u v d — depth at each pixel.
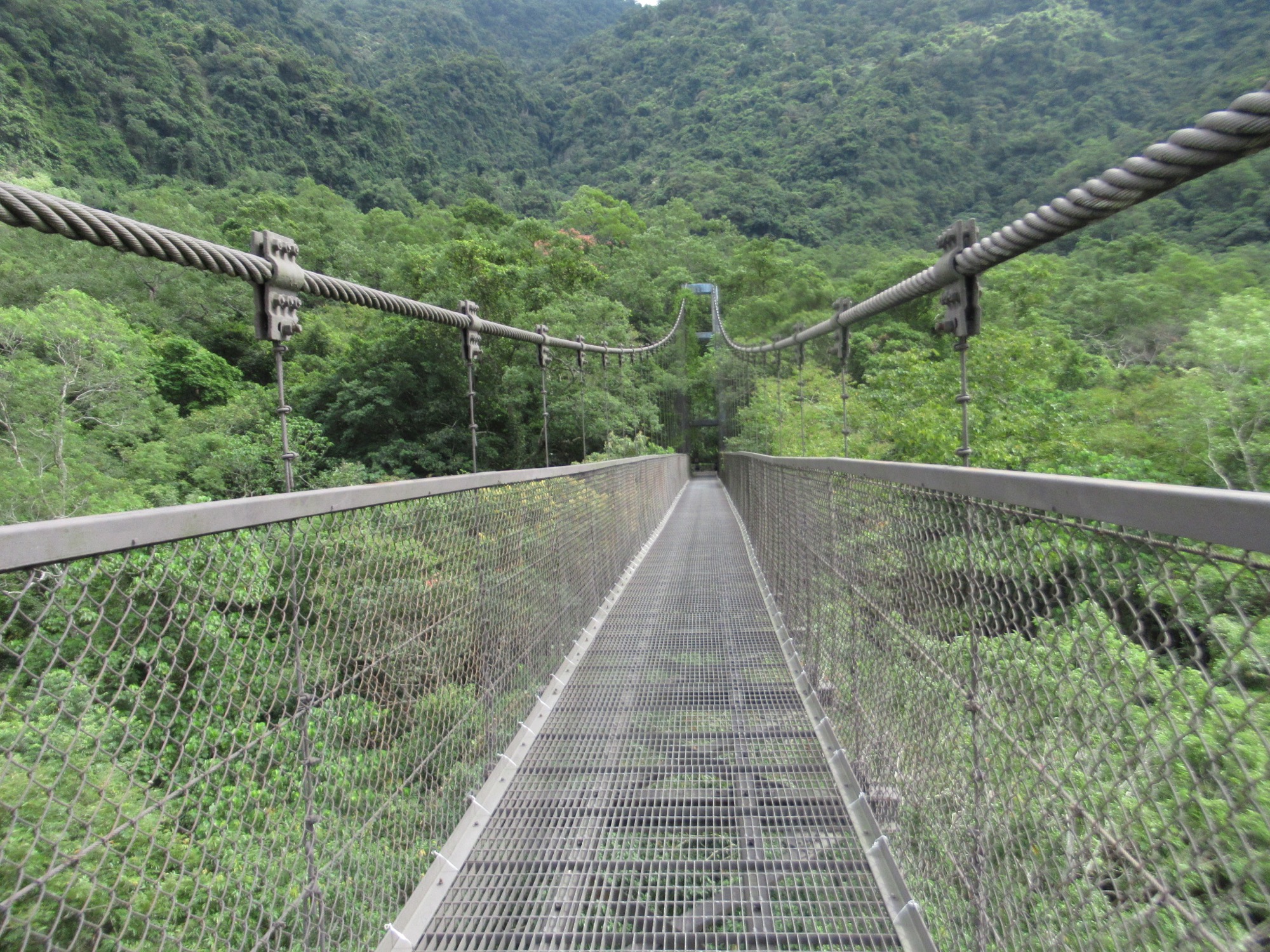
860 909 1.58
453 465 17.84
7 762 0.63
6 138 34.44
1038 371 11.97
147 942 0.79
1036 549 0.83
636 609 4.41
